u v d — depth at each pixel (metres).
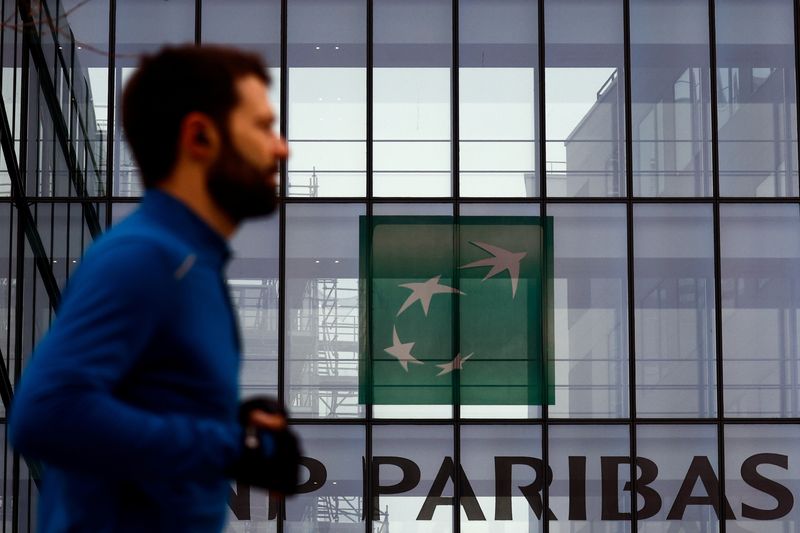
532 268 15.66
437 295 15.62
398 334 15.57
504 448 15.47
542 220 15.71
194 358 1.82
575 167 15.79
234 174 1.87
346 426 15.52
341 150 15.82
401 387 15.52
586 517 15.41
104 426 1.63
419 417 15.48
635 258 15.73
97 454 1.63
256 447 1.80
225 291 1.98
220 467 1.76
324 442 15.51
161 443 1.68
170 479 1.72
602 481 15.44
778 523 15.42
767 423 15.52
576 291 15.65
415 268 15.66
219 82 1.87
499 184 15.77
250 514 15.42
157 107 1.87
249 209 1.92
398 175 15.78
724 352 15.63
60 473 1.86
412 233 15.70
